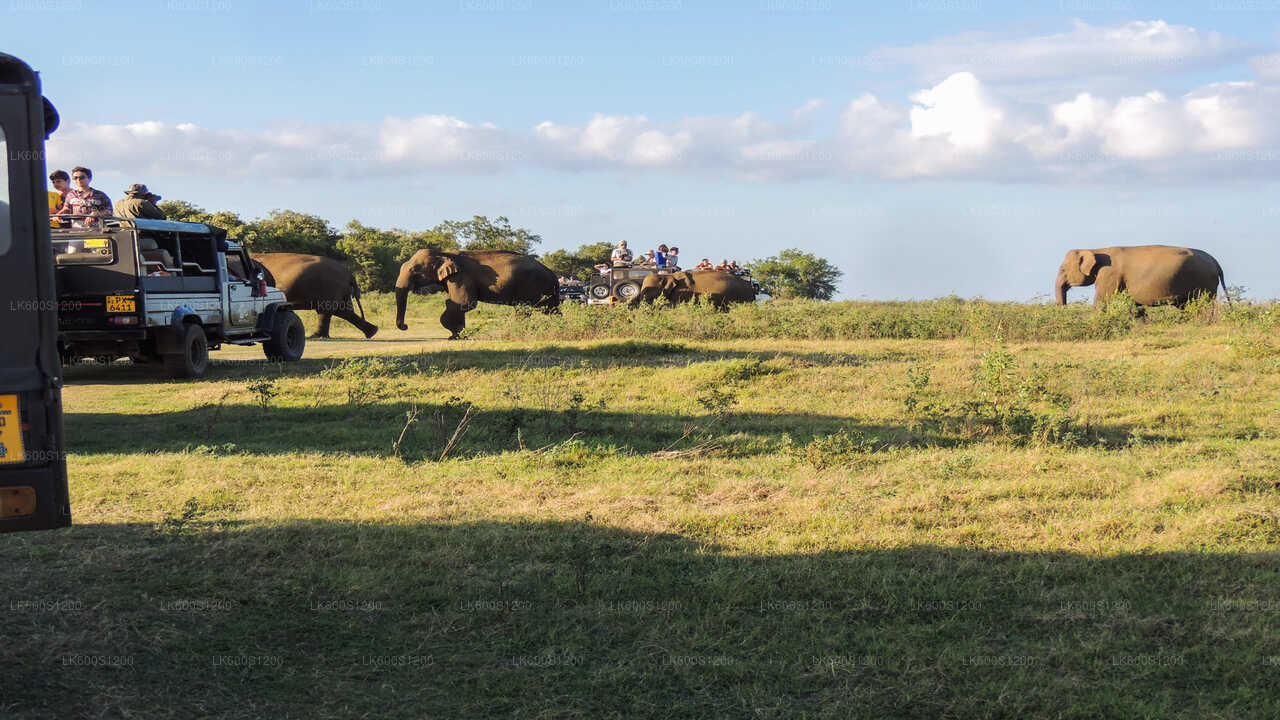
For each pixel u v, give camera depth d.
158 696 4.33
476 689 4.42
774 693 4.34
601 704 4.27
